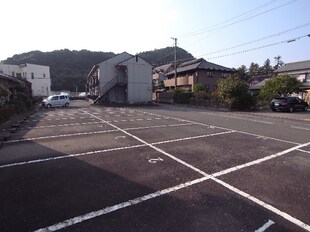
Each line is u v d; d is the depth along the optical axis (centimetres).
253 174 502
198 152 674
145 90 3338
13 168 540
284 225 315
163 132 991
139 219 329
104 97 3173
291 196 400
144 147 730
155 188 431
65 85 6394
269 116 1731
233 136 912
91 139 852
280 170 527
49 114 1808
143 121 1359
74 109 2325
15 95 2206
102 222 323
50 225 315
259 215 340
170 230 304
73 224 318
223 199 388
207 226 312
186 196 399
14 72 4538
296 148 726
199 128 1105
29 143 793
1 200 386
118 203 375
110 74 3216
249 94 2302
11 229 306
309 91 2766
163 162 581
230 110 2231
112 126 1162
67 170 526
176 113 1888
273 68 6712
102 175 495
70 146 745
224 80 2423
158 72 4872
